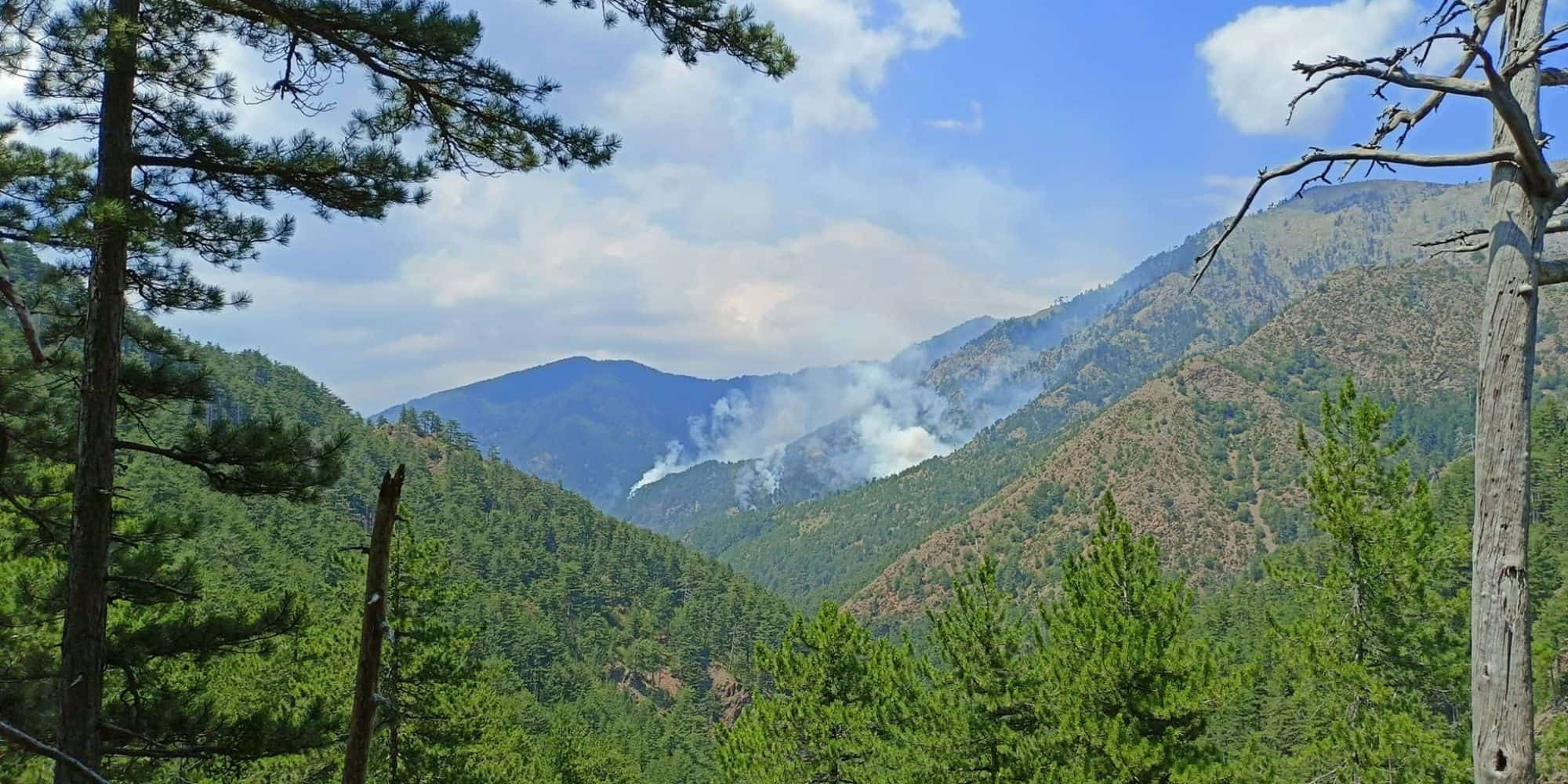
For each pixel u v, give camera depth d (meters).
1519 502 5.98
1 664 11.76
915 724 19.81
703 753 105.94
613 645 151.38
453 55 9.29
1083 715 16.62
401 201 10.22
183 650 11.19
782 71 9.87
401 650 20.05
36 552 12.12
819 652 22.38
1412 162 6.12
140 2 9.81
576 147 9.98
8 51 8.86
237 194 10.20
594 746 59.91
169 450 10.27
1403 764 16.58
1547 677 16.45
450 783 20.89
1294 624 19.64
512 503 193.50
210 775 15.20
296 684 22.09
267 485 10.68
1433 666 17.66
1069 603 18.34
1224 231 6.56
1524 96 6.06
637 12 9.53
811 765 21.61
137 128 10.05
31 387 11.68
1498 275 6.14
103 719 9.79
